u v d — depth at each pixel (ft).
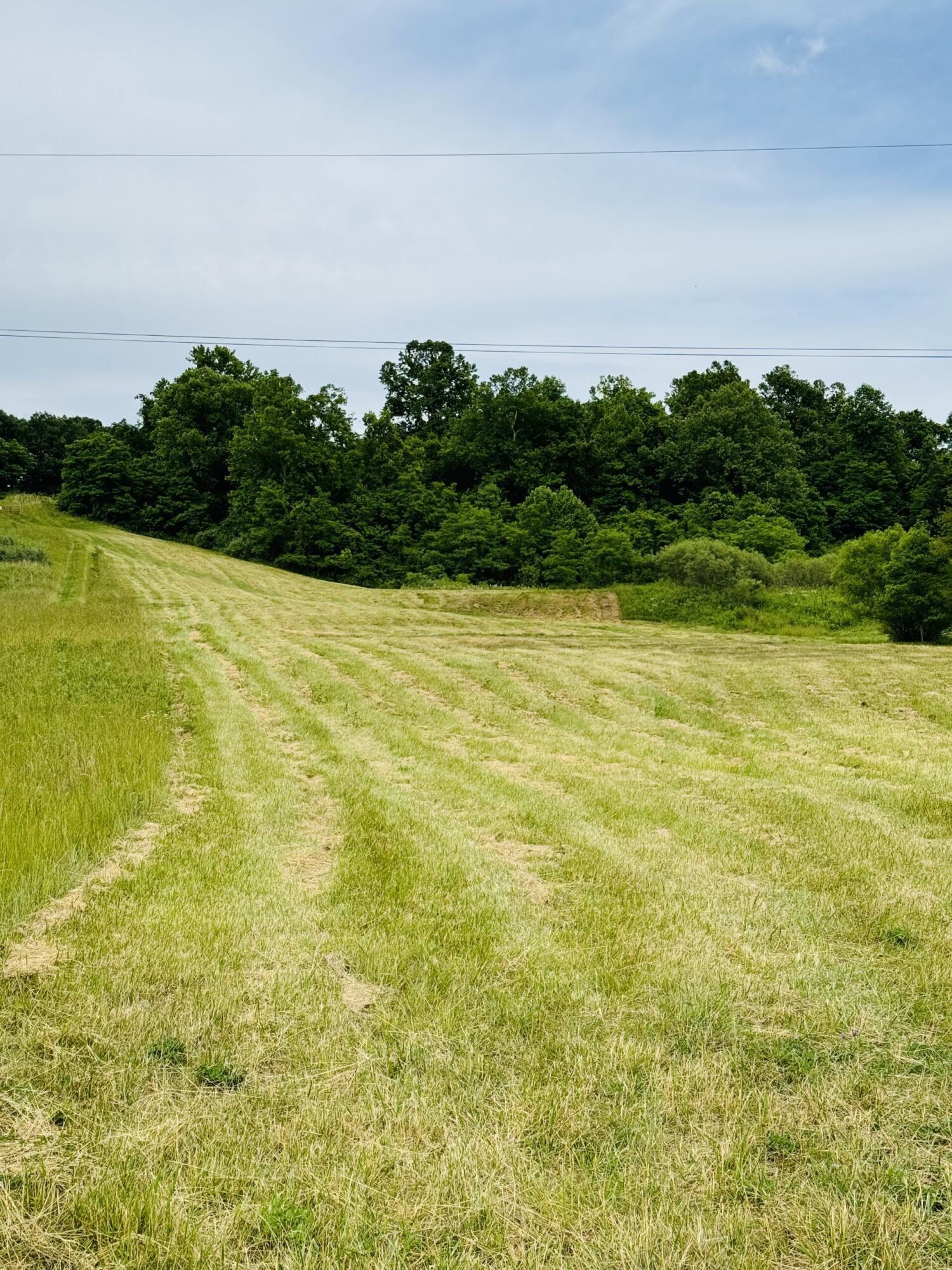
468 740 37.35
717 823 24.20
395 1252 8.89
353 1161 10.12
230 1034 12.63
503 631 91.66
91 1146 10.28
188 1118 10.77
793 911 17.90
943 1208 9.75
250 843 21.68
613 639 86.94
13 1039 12.29
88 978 14.08
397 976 14.60
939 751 36.04
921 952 16.05
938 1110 11.38
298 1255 8.82
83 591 94.99
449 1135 10.60
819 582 138.62
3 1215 9.23
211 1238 9.00
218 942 15.61
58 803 22.50
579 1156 10.39
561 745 36.88
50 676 45.01
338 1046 12.41
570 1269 8.80
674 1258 8.89
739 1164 10.18
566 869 20.22
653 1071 12.05
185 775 28.40
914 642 88.79
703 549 137.80
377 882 19.10
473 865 20.35
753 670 55.72
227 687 46.42
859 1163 10.30
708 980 14.69
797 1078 12.09
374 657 59.11
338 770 30.01
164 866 19.56
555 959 15.39
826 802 26.48
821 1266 8.89
